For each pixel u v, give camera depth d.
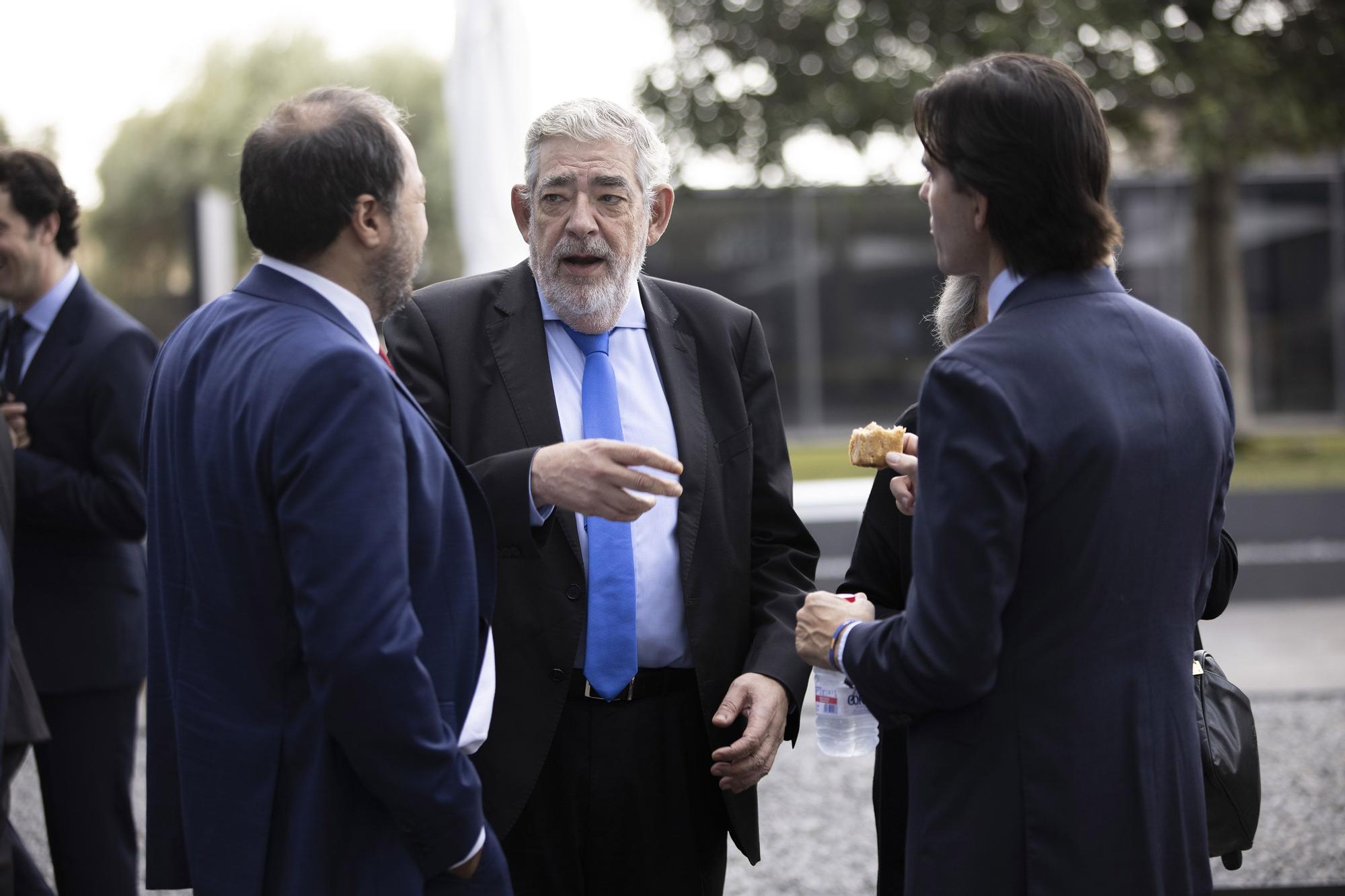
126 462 4.54
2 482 3.96
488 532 2.91
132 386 4.58
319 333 2.62
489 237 9.27
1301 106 18.05
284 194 2.70
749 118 18.98
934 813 2.67
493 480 3.23
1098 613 2.58
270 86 39.56
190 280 17.95
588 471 3.13
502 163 9.24
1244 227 27.28
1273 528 13.12
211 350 2.74
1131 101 17.89
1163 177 25.97
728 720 3.50
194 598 2.68
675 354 3.85
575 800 3.60
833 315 24.45
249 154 2.74
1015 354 2.57
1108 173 2.71
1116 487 2.56
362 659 2.44
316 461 2.49
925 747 2.72
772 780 7.46
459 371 3.71
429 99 39.22
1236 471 19.02
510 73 9.27
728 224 24.16
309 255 2.74
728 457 3.83
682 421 3.77
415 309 3.81
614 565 3.59
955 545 2.48
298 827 2.57
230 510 2.60
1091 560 2.56
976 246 2.79
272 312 2.70
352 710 2.45
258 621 2.61
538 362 3.71
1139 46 17.36
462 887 2.74
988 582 2.47
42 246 4.59
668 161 3.84
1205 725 3.10
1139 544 2.61
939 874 2.64
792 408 24.55
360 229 2.74
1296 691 8.85
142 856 6.37
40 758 4.61
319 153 2.69
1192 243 21.19
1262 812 6.60
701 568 3.69
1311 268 27.42
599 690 3.57
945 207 2.78
